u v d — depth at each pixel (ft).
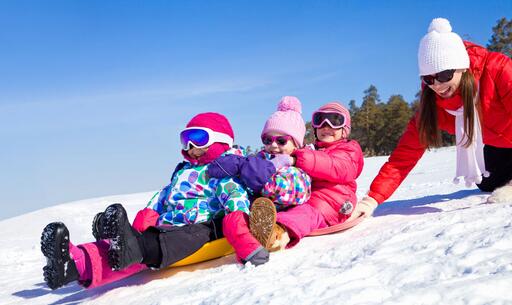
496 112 12.21
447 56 11.25
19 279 14.70
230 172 10.53
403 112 176.35
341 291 6.61
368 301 6.07
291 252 10.00
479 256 6.98
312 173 11.37
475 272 6.44
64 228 8.09
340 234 11.35
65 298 10.44
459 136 12.36
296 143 12.45
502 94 11.78
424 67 11.62
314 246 10.40
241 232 9.54
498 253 7.06
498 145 13.11
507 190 11.75
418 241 8.66
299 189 10.94
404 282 6.65
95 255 8.69
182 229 9.70
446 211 12.21
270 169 10.46
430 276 6.68
